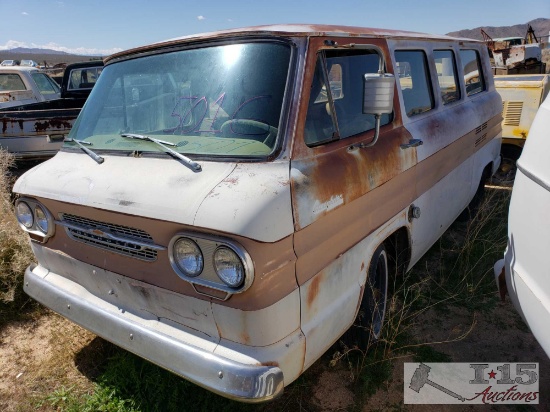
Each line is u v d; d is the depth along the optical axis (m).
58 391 2.94
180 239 2.04
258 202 1.95
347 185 2.43
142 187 2.22
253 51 2.47
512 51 9.96
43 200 2.60
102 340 3.42
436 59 3.87
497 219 5.12
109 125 2.90
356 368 2.97
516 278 2.39
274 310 2.03
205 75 2.58
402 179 3.03
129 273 2.35
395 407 2.75
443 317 3.58
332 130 2.51
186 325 2.22
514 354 3.17
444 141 3.62
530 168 2.31
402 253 3.40
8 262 3.93
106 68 3.18
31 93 9.55
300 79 2.32
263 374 1.97
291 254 2.08
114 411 2.77
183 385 2.85
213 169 2.20
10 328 3.63
